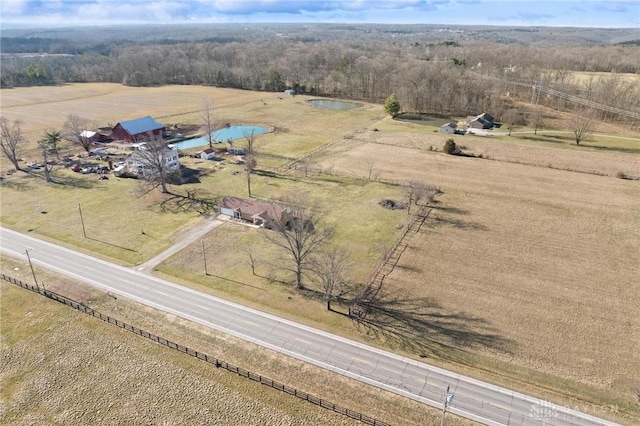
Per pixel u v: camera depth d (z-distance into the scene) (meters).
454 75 153.75
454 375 41.19
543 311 49.69
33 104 167.88
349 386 40.09
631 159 101.38
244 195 81.69
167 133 125.94
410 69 166.00
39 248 62.97
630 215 73.38
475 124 130.62
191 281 55.25
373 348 44.53
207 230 68.31
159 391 39.75
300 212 63.31
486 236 66.50
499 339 45.50
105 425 36.59
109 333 46.69
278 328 47.25
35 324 47.97
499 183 87.94
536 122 128.00
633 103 136.50
